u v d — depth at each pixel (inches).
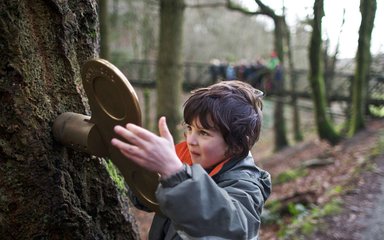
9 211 48.6
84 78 42.3
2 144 47.4
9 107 47.2
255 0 416.8
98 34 63.0
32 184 48.8
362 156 289.6
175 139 325.1
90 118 45.4
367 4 349.4
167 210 35.2
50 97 50.9
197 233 35.0
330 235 173.2
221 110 40.3
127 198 68.2
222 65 538.9
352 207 194.9
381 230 168.7
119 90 38.9
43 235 50.6
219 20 901.8
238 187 41.0
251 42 922.1
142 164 35.0
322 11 269.1
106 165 62.0
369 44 381.4
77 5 56.0
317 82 386.6
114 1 486.0
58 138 49.1
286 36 468.8
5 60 46.6
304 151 412.2
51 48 51.6
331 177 270.4
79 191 54.8
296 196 239.6
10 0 46.2
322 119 388.8
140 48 625.6
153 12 512.1
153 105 545.0
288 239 179.0
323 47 441.4
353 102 400.2
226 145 41.6
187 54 900.0
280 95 490.6
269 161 429.7
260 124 43.9
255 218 38.8
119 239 63.6
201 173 35.6
